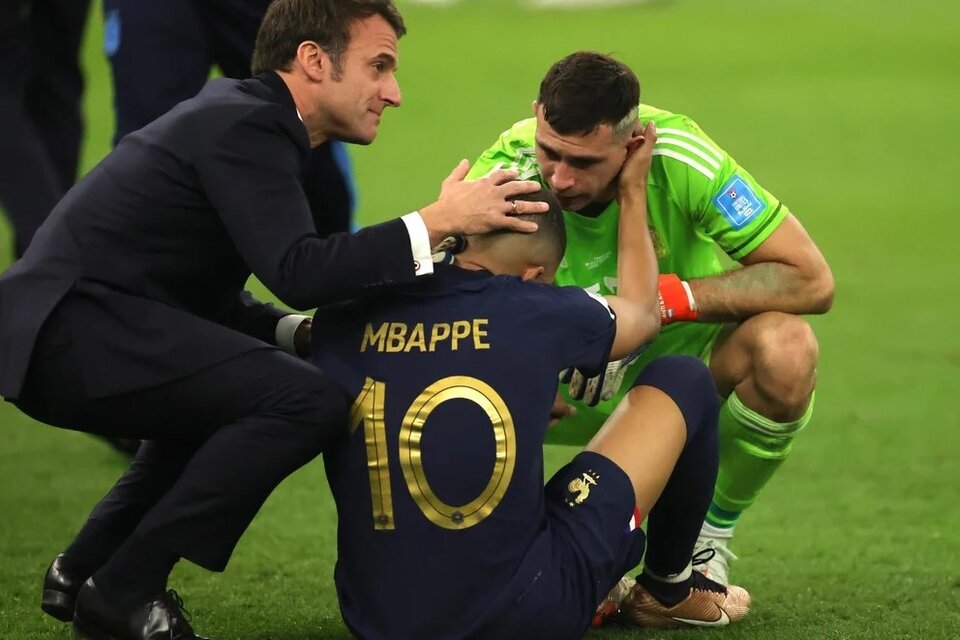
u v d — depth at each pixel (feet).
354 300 35.12
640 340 36.96
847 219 114.62
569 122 38.65
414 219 34.14
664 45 209.67
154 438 36.24
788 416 41.96
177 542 34.53
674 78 182.80
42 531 50.47
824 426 65.72
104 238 35.01
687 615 40.19
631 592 40.34
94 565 38.55
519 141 42.83
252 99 35.58
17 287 34.88
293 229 34.17
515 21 232.32
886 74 189.78
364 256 33.68
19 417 66.90
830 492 56.59
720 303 42.09
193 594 43.80
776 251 42.06
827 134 151.33
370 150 135.74
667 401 35.83
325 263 33.63
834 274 97.14
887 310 87.86
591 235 42.78
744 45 211.41
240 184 34.45
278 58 36.86
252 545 49.29
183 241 35.32
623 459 35.24
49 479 57.26
